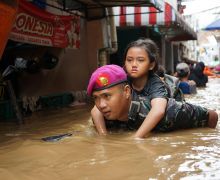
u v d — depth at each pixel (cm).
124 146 295
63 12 823
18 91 640
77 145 304
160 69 422
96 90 341
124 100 346
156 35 1648
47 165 245
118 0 801
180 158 248
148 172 218
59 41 695
